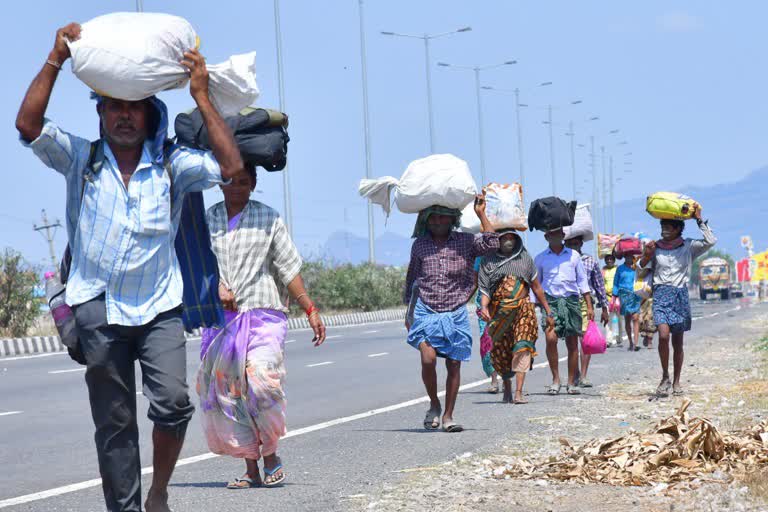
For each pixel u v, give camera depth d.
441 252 29.80
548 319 38.41
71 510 19.81
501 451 25.55
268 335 21.38
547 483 20.91
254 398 21.16
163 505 16.11
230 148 15.23
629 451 22.48
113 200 14.98
